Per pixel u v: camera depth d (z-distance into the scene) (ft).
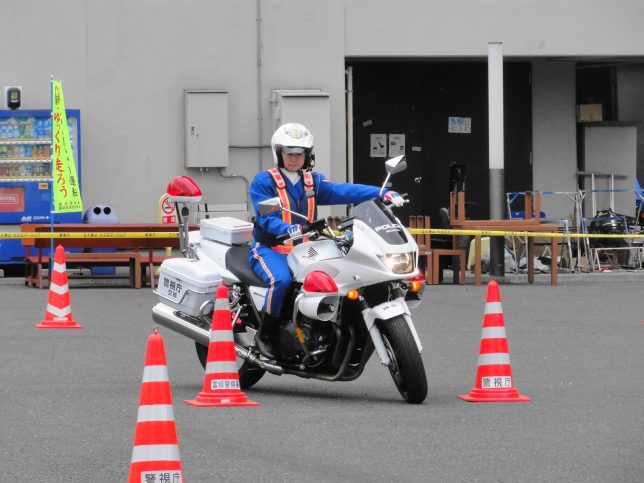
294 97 94.43
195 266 42.14
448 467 29.32
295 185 40.52
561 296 75.05
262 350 39.99
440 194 104.42
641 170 112.78
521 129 105.40
